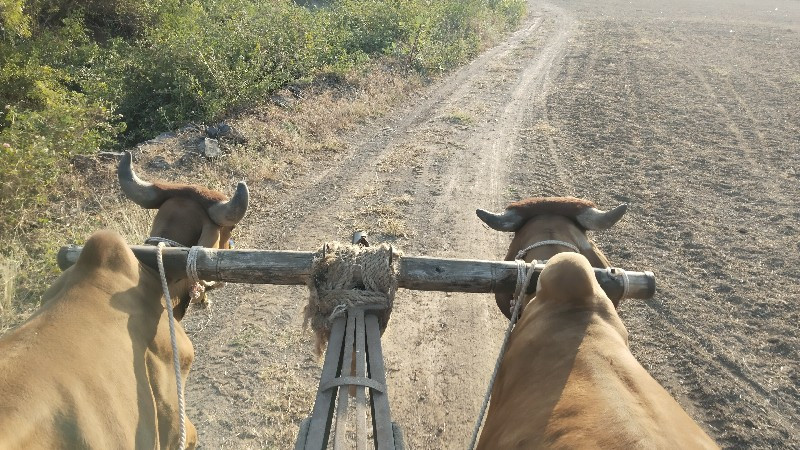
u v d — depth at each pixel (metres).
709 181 10.65
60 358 2.87
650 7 38.34
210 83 12.08
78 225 7.56
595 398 2.57
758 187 10.44
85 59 13.60
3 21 12.94
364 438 2.43
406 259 3.58
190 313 6.42
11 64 10.92
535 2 40.25
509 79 17.44
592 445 2.31
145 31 15.78
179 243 3.95
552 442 2.46
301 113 12.16
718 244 8.39
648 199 9.80
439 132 12.58
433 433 5.16
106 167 9.01
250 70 12.67
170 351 3.61
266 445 4.92
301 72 14.12
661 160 11.59
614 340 3.03
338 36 16.41
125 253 3.50
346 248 3.42
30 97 10.70
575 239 4.28
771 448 5.04
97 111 10.20
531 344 3.20
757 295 7.17
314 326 3.37
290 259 3.56
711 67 19.97
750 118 14.52
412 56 17.16
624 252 8.09
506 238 8.45
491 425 3.08
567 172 10.88
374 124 12.77
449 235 8.41
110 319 3.22
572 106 14.95
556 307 3.30
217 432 5.02
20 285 6.36
